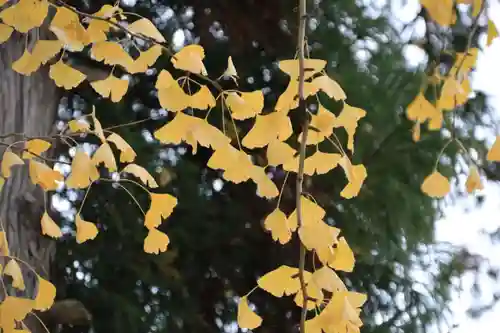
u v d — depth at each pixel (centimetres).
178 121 279
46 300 301
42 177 298
